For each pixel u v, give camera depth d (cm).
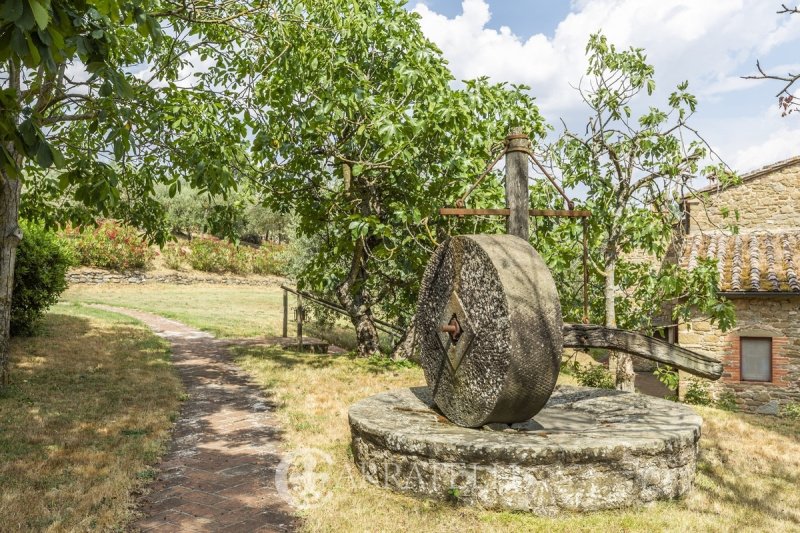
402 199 1116
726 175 878
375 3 1060
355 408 610
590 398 701
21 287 1138
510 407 509
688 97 860
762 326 1254
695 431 519
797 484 561
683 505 482
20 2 268
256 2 909
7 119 334
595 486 455
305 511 454
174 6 836
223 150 729
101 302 2259
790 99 311
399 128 858
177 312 2139
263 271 4000
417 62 941
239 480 522
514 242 548
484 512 451
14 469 515
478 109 963
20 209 996
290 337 1606
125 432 652
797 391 1223
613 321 923
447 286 611
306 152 1075
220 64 1073
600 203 937
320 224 1252
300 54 898
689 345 1300
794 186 1478
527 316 493
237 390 926
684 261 1405
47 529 401
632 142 892
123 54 903
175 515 443
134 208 1020
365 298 1339
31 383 861
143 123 657
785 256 1333
